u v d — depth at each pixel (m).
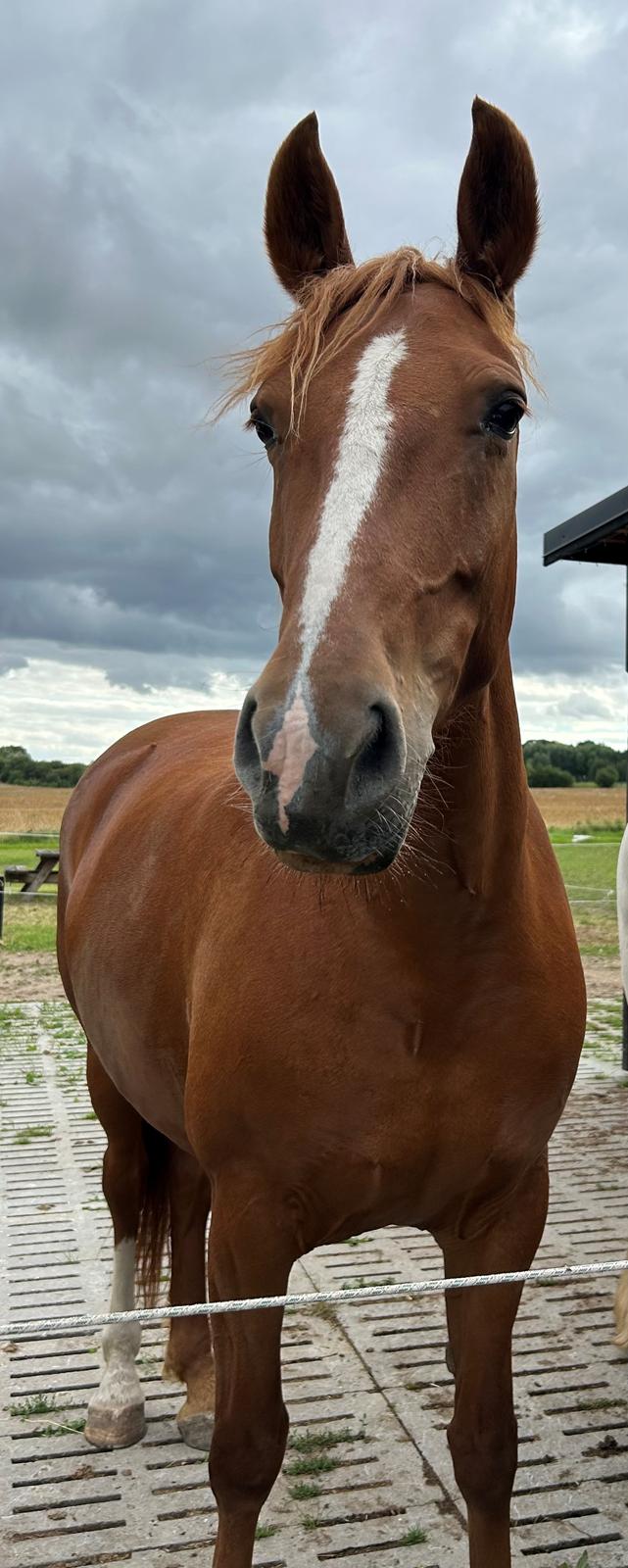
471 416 1.54
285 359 1.67
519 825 1.79
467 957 1.73
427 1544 2.26
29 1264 3.67
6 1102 5.75
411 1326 3.26
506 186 1.75
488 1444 1.87
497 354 1.65
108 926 2.64
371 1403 2.82
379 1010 1.73
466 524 1.55
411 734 1.42
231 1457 1.80
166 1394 2.91
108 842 2.91
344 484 1.46
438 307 1.64
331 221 1.89
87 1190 4.39
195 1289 2.84
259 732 1.31
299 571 1.43
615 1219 4.06
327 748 1.27
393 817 1.35
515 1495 2.44
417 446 1.49
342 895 1.76
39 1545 2.28
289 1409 2.79
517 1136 1.83
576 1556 2.24
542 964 1.85
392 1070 1.74
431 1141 1.77
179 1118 2.41
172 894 2.34
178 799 2.64
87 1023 2.89
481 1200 1.88
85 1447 2.65
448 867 1.68
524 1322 3.29
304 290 1.80
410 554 1.45
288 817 1.27
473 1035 1.76
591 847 19.83
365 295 1.64
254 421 1.79
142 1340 3.24
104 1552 2.25
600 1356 3.07
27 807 25.55
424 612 1.48
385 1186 1.79
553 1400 2.83
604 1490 2.45
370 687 1.32
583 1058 6.76
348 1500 2.42
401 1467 2.54
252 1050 1.78
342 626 1.35
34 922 13.38
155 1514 2.38
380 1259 3.79
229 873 2.05
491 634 1.69
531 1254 1.94
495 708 1.80
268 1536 2.29
